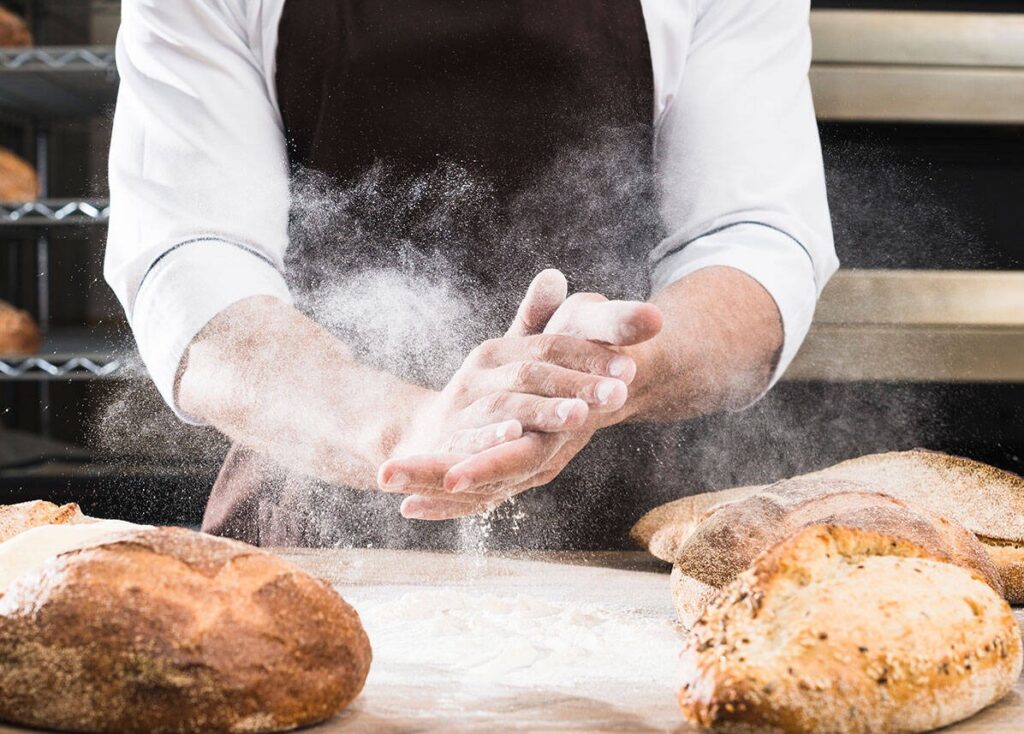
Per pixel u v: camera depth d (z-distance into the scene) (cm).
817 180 126
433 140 123
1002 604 63
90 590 56
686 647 61
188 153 115
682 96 126
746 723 55
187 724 55
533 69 122
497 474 85
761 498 83
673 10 123
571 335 92
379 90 121
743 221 120
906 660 56
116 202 118
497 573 101
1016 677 62
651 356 104
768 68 127
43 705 55
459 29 121
